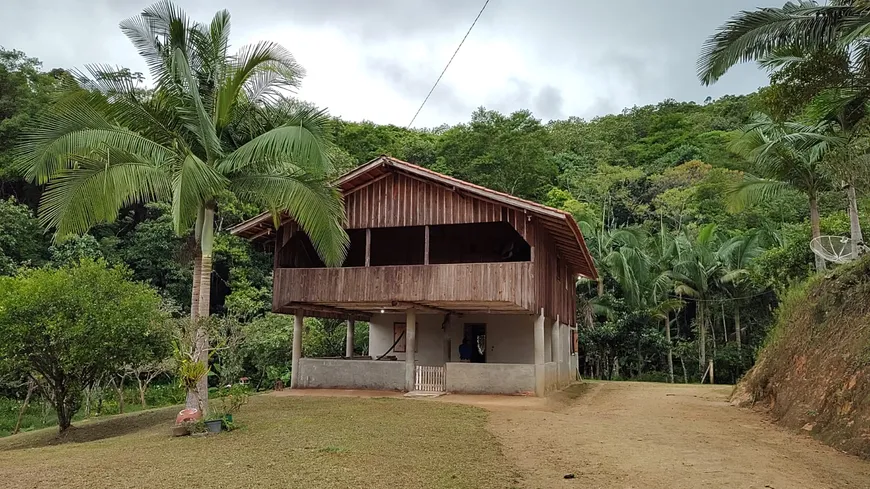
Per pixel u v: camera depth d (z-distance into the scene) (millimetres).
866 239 19891
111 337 12523
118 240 27141
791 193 31828
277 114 12055
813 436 9195
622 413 12430
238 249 27531
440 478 6246
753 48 11133
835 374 9805
